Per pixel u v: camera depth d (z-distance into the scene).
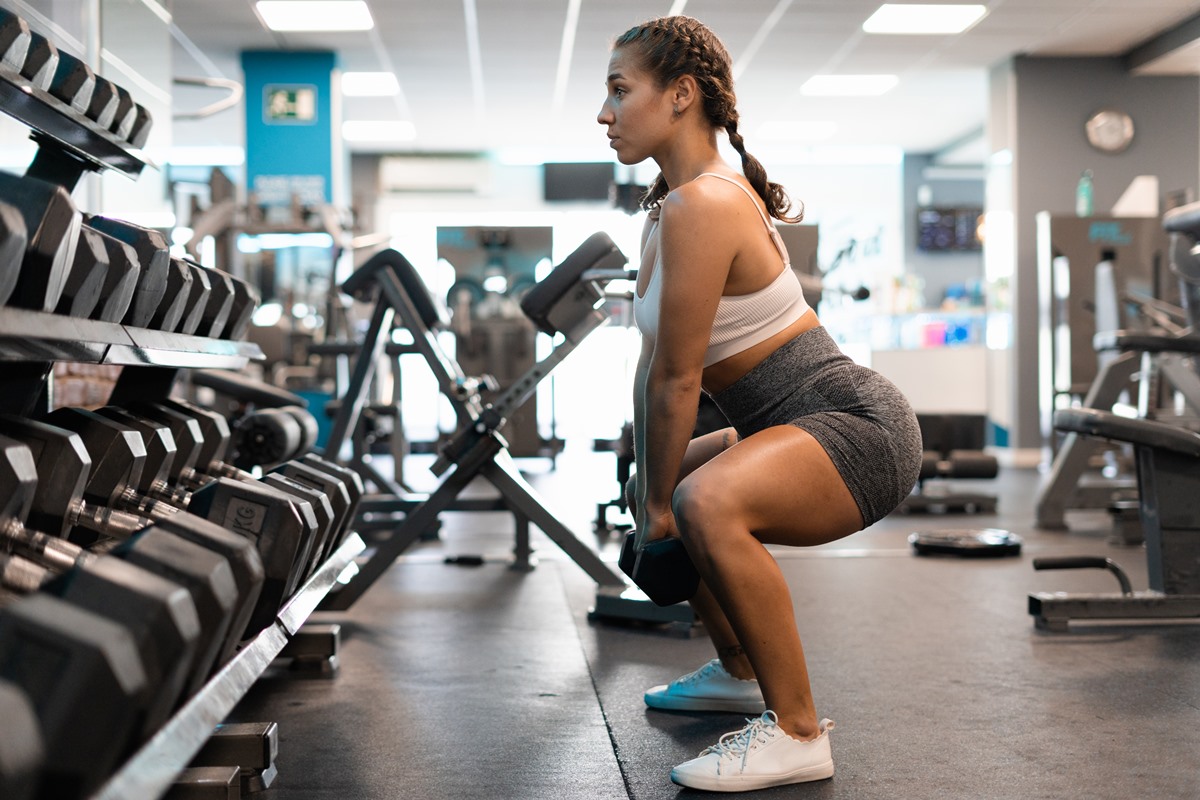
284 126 8.23
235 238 6.00
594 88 9.32
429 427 11.75
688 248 1.52
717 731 1.86
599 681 2.21
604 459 9.13
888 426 1.59
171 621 0.83
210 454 2.04
